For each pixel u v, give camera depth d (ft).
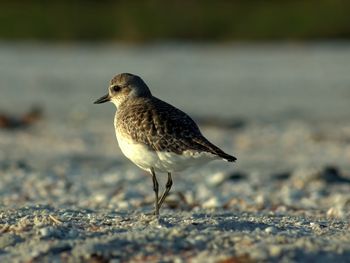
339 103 84.53
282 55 137.49
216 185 43.62
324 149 59.41
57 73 114.62
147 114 25.27
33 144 60.64
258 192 40.37
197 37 160.25
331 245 20.72
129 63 127.95
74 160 53.57
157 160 25.04
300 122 72.90
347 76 108.06
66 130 67.92
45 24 165.99
